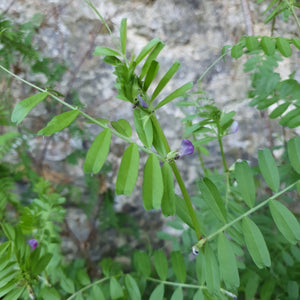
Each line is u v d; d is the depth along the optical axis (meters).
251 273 0.24
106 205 0.41
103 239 0.43
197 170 0.42
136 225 0.42
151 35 0.43
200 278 0.18
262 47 0.18
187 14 0.43
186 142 0.14
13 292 0.15
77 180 0.43
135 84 0.13
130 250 0.42
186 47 0.43
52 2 0.43
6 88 0.38
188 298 0.24
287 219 0.14
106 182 0.42
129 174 0.13
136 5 0.43
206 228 0.23
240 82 0.41
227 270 0.14
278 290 0.24
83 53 0.43
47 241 0.22
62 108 0.42
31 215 0.20
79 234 0.42
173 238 0.28
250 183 0.15
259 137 0.42
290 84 0.23
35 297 0.16
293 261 0.24
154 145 0.14
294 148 0.15
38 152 0.42
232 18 0.43
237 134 0.42
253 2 0.42
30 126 0.41
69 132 0.42
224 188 0.25
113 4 0.43
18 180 0.38
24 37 0.37
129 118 0.43
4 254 0.15
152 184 0.13
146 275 0.20
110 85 0.44
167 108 0.42
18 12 0.42
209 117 0.20
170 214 0.13
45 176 0.42
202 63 0.43
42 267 0.15
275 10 0.22
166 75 0.14
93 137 0.42
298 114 0.21
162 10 0.43
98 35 0.44
